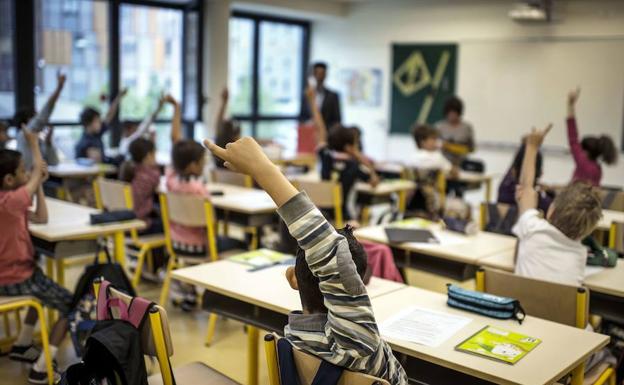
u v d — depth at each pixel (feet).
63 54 23.76
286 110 33.47
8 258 10.25
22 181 10.61
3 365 11.29
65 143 24.14
